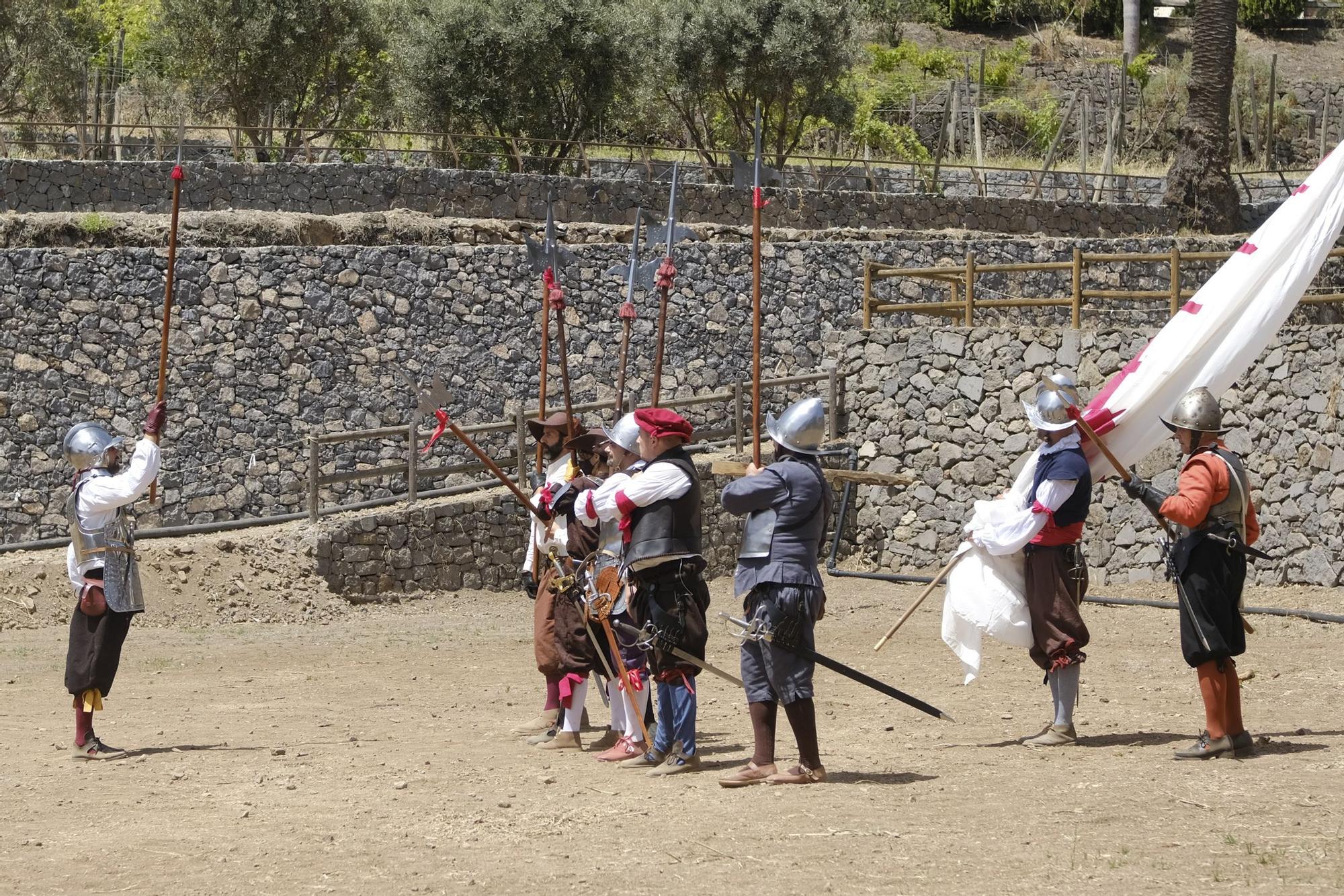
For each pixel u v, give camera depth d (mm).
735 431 38406
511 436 40000
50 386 35344
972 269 34375
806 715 13195
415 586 32344
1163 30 101625
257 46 51844
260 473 37062
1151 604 30422
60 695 21719
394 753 15992
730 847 10789
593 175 54031
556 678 17062
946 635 15812
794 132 61781
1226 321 17266
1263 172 68438
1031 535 15156
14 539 34750
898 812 11828
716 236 46531
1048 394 15367
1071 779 13086
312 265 38125
